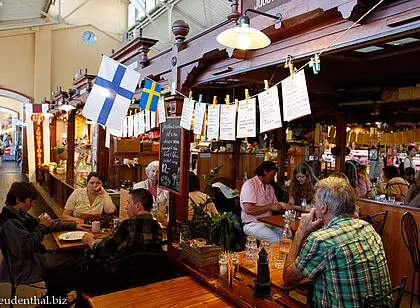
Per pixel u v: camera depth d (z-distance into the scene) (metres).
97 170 6.23
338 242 1.76
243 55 2.48
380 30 1.65
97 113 2.68
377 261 1.80
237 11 2.42
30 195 3.08
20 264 2.95
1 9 10.73
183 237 2.83
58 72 13.02
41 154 11.61
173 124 3.29
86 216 3.72
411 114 5.70
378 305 1.66
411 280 3.71
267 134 7.23
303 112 1.91
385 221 3.87
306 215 2.04
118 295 2.05
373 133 6.45
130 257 2.49
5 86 12.40
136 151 6.91
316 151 6.94
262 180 4.14
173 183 3.28
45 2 10.77
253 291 2.07
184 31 3.16
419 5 1.51
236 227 4.05
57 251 3.18
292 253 2.04
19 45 12.52
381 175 6.09
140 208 2.65
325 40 1.93
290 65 2.01
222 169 7.98
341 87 4.89
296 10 1.94
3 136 26.52
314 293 1.87
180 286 2.21
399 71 4.11
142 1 12.32
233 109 2.61
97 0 13.42
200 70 3.01
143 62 3.85
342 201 1.86
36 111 10.75
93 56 13.52
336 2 1.74
